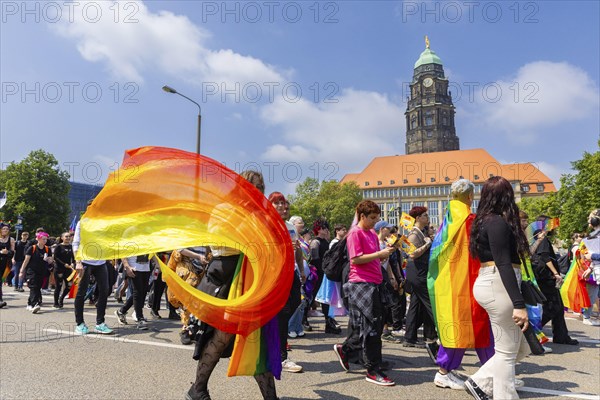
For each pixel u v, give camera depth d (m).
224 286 3.43
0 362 4.93
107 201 3.44
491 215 3.59
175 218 3.43
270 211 3.59
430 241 5.63
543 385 4.44
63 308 10.09
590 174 45.34
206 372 3.42
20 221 26.55
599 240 8.48
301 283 5.61
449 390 4.21
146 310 9.91
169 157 3.59
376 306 4.50
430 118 145.62
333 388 4.25
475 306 4.17
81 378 4.35
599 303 9.30
